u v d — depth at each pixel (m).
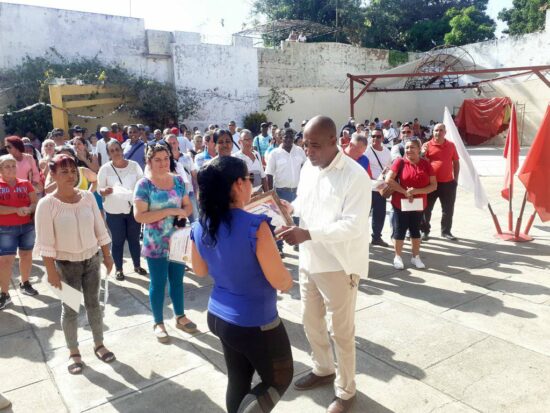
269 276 2.17
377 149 6.90
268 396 2.25
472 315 4.36
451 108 25.42
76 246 3.48
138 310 4.75
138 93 17.20
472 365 3.50
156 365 3.66
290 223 2.80
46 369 3.66
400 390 3.22
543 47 21.17
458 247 6.56
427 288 5.07
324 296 2.87
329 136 2.72
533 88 21.81
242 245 2.14
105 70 16.89
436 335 3.99
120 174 5.64
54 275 3.40
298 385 3.25
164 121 17.80
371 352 3.74
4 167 4.82
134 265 5.84
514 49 22.16
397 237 5.71
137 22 18.20
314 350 3.22
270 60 23.08
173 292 4.17
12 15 15.99
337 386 2.98
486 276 5.38
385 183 5.64
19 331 4.35
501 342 3.83
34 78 15.83
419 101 26.67
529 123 22.20
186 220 4.10
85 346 3.99
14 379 3.52
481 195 6.98
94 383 3.43
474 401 3.07
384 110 25.59
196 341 4.04
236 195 2.19
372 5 31.91
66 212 3.44
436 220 8.16
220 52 18.86
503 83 22.91
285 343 2.32
